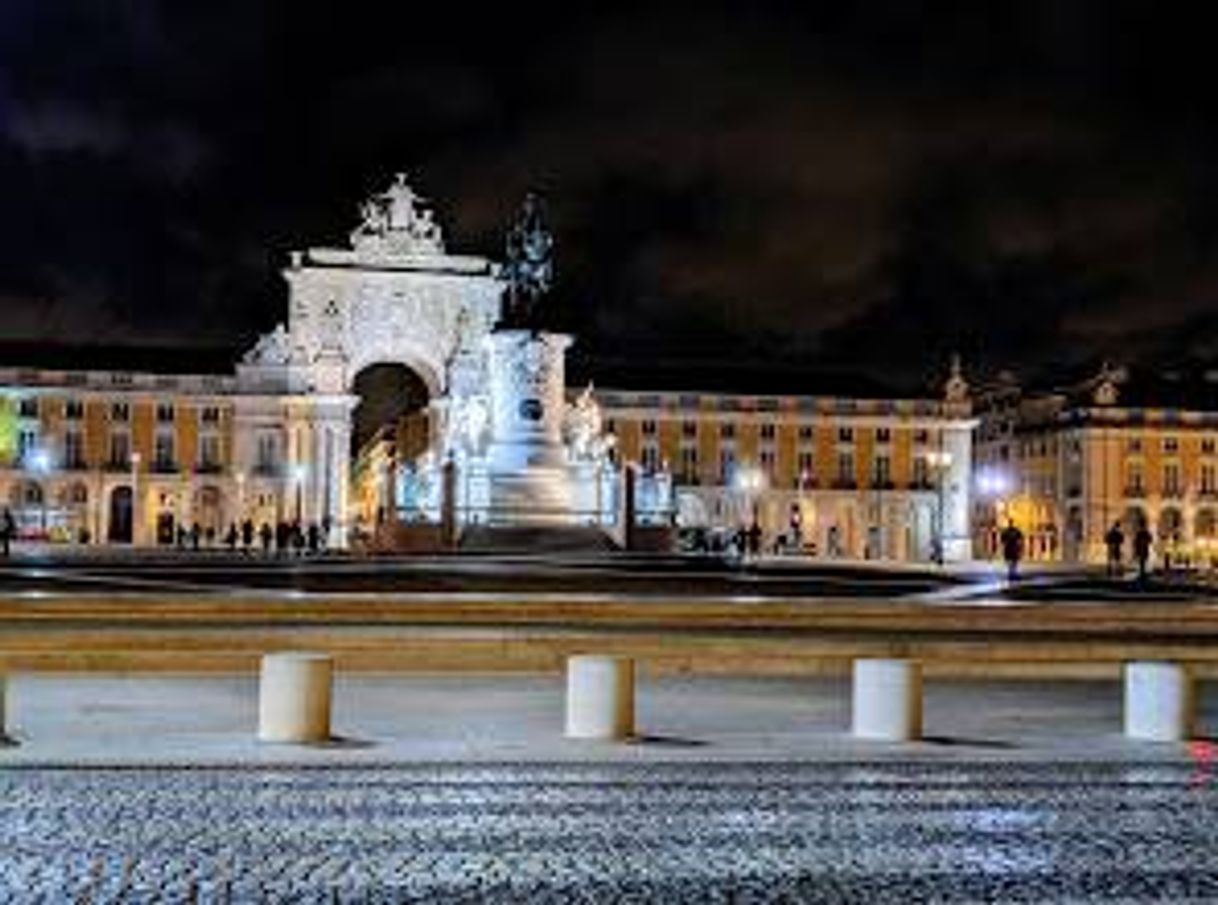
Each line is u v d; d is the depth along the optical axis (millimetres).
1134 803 10305
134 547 65875
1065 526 97625
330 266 93125
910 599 25031
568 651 18484
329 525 78438
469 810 9789
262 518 91625
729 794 10531
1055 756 12453
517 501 46688
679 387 98938
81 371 90938
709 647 18641
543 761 11906
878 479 100250
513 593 25922
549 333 47562
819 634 20172
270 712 12555
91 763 11383
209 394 92125
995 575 40125
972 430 105188
